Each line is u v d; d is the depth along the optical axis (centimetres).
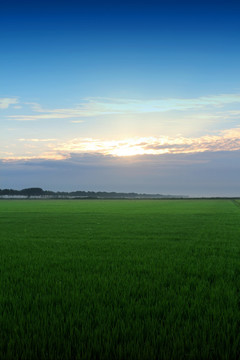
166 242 1736
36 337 494
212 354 453
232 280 886
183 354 450
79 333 507
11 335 516
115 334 507
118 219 3550
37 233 2211
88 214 4516
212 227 2617
